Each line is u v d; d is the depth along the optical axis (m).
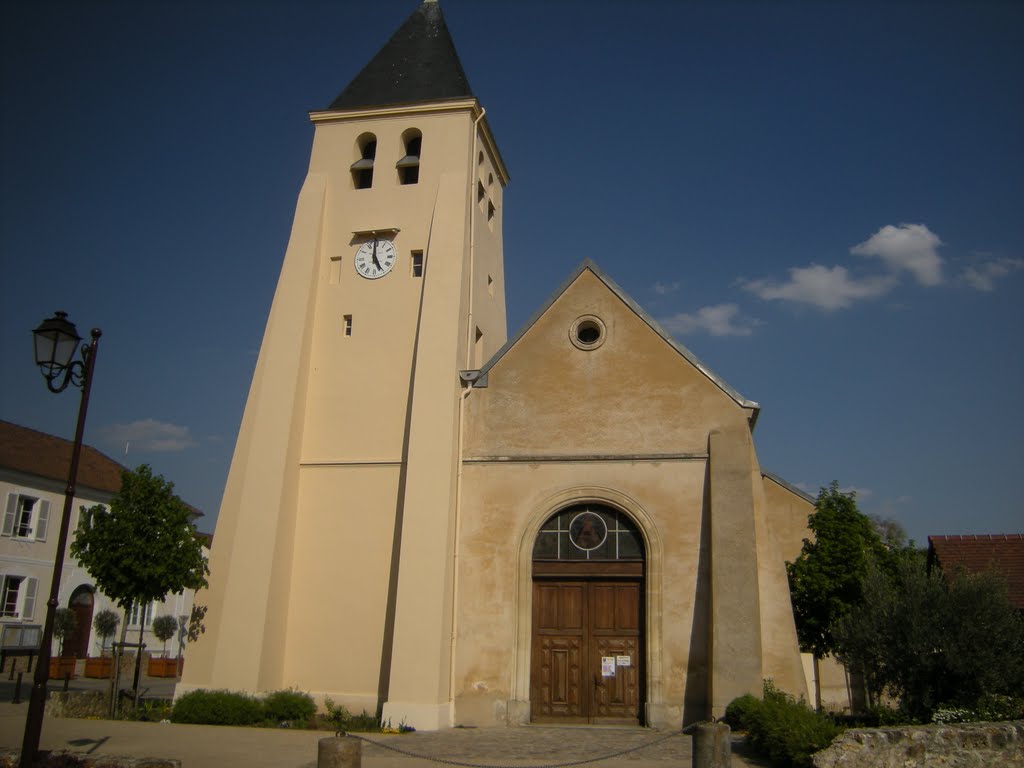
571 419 18.97
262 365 20.69
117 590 18.42
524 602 17.95
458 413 19.34
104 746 13.37
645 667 17.39
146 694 23.88
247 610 18.41
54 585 10.91
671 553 17.69
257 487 19.36
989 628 13.89
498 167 25.81
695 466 18.14
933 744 11.81
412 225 21.73
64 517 11.23
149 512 18.73
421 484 18.47
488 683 17.58
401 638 17.45
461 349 20.09
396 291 21.30
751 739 13.09
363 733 15.88
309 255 21.53
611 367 19.19
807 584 20.20
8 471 33.56
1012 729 12.23
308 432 20.58
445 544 17.97
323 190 22.41
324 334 21.28
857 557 20.12
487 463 18.97
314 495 20.06
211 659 18.53
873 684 14.92
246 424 20.22
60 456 37.94
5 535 33.16
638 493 18.19
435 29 25.30
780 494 22.55
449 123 22.48
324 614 19.20
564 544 18.42
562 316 19.80
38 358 11.46
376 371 20.73
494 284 24.38
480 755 13.20
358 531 19.62
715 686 15.80
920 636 14.02
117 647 18.33
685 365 18.84
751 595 16.30
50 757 10.88
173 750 13.13
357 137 23.00
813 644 20.33
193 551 18.81
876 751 11.44
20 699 20.69
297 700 17.52
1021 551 25.61
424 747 14.14
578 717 17.45
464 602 18.14
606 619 17.92
